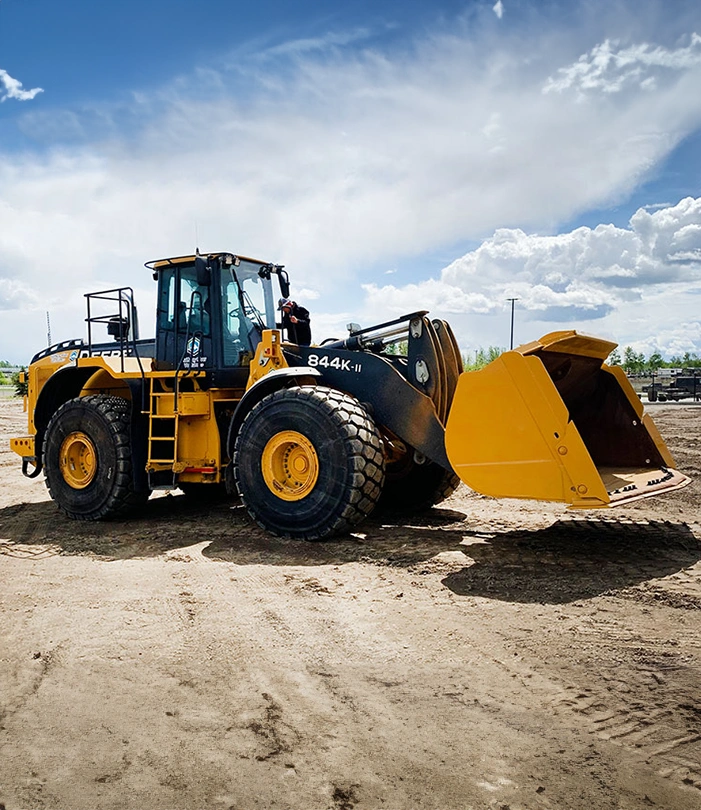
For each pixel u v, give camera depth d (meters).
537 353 4.75
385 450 5.91
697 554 4.48
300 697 2.63
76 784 2.11
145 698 2.65
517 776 2.09
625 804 1.95
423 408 5.27
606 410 5.57
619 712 2.45
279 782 2.09
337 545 5.01
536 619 3.37
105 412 6.39
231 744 2.30
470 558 4.52
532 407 4.41
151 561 4.80
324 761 2.19
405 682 2.73
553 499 4.36
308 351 5.82
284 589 4.02
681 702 2.51
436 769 2.13
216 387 6.32
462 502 6.71
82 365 6.79
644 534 5.07
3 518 6.71
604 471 5.29
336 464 5.04
